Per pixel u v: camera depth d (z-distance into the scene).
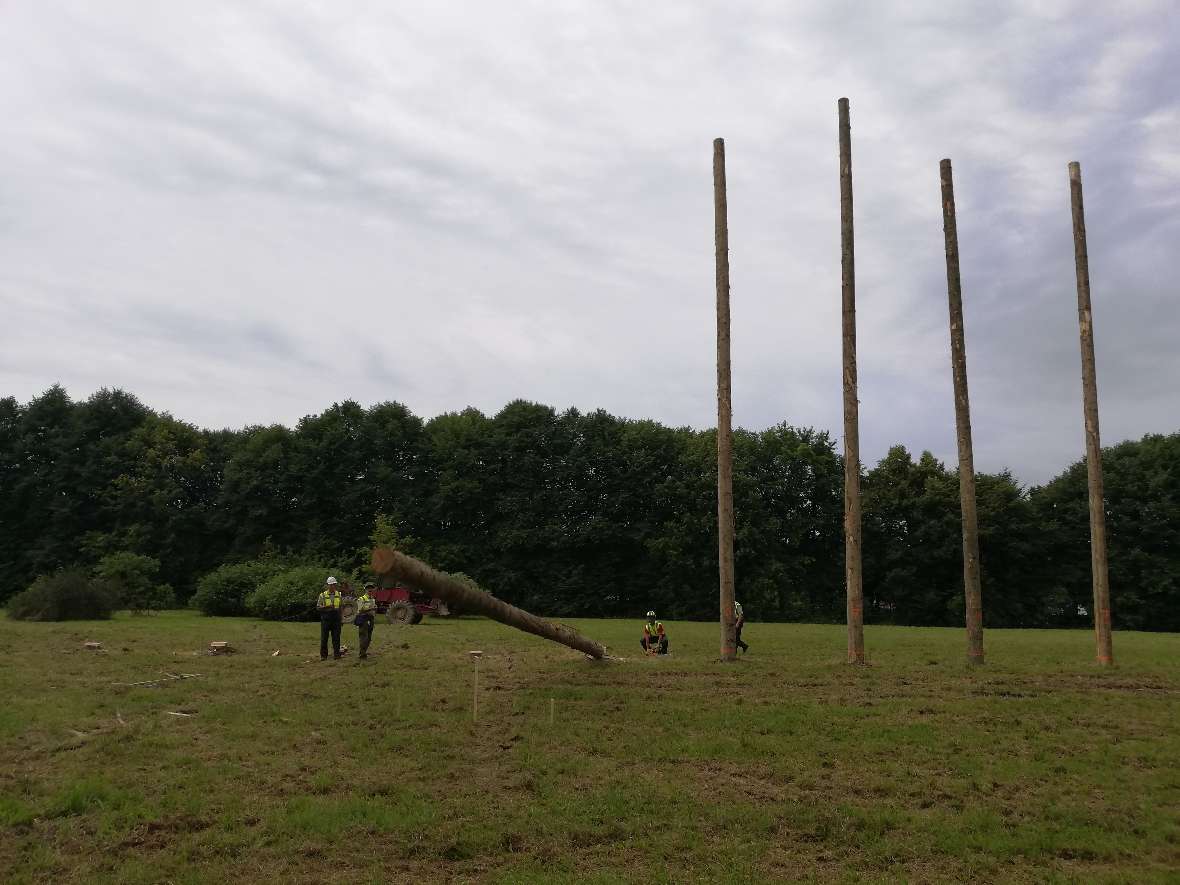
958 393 22.31
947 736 12.68
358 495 63.56
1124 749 12.00
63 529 64.50
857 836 8.73
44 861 7.71
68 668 18.47
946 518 62.94
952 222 22.94
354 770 10.71
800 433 70.75
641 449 66.69
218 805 9.27
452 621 38.84
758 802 9.71
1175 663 21.80
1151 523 59.56
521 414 68.12
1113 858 8.31
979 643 21.34
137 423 69.31
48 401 67.25
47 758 10.90
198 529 64.94
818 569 68.81
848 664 20.86
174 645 23.94
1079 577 61.44
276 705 14.45
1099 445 22.44
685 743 12.16
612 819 9.09
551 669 19.55
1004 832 8.85
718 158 23.42
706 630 37.72
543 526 65.38
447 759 11.33
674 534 62.47
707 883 7.55
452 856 8.15
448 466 66.56
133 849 8.11
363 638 21.19
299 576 38.00
